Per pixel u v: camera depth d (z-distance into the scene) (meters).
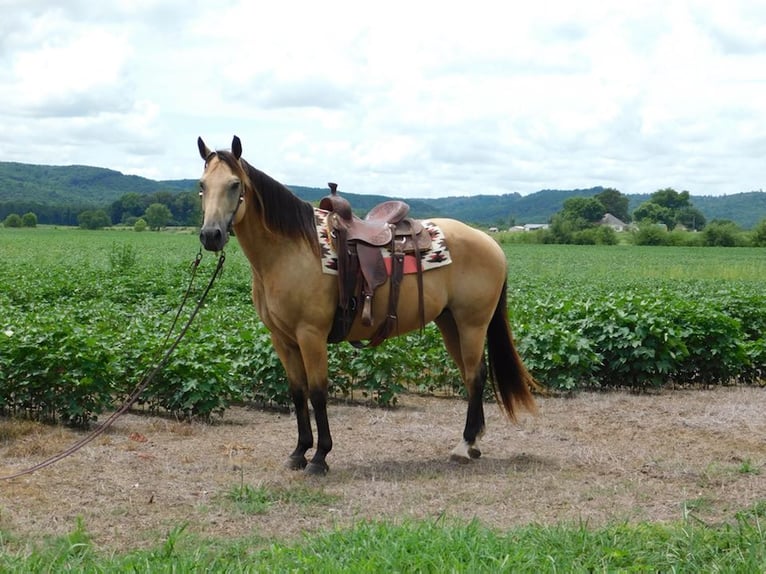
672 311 12.60
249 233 6.75
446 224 7.79
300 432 7.31
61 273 24.55
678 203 160.38
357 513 5.90
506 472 7.21
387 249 7.27
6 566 4.52
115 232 105.38
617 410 10.15
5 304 15.95
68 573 4.45
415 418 9.73
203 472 7.03
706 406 10.43
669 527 5.23
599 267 47.34
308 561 4.50
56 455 7.47
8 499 6.04
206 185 6.48
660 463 7.42
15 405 9.07
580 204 142.62
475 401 7.74
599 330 12.09
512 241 99.31
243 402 10.57
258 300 7.13
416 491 6.56
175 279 22.56
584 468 7.35
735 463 7.46
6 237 79.81
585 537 4.94
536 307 13.99
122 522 5.67
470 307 7.69
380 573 4.32
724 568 4.41
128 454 7.57
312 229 6.92
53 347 8.75
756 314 15.09
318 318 6.91
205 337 10.76
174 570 4.43
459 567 4.31
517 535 5.08
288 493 6.43
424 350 11.76
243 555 5.00
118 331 12.28
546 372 11.26
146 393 9.34
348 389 11.29
